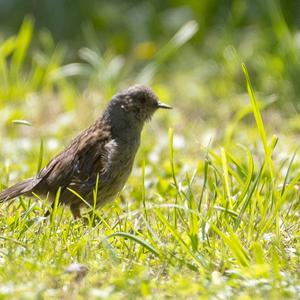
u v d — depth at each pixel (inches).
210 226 361.1
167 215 414.3
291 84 642.8
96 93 653.3
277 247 358.9
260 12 765.9
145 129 594.6
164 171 495.8
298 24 746.2
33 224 377.4
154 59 722.2
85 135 444.8
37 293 300.4
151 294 310.8
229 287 317.1
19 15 853.2
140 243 343.3
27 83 668.1
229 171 417.4
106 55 757.3
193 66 722.2
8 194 424.2
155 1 821.2
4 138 575.2
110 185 438.9
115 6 849.5
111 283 316.8
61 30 834.8
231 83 673.0
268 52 691.4
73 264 334.6
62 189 434.3
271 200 403.5
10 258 337.4
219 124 608.7
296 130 590.9
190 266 338.0
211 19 796.0
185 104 648.4
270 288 314.2
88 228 377.7
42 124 614.9
